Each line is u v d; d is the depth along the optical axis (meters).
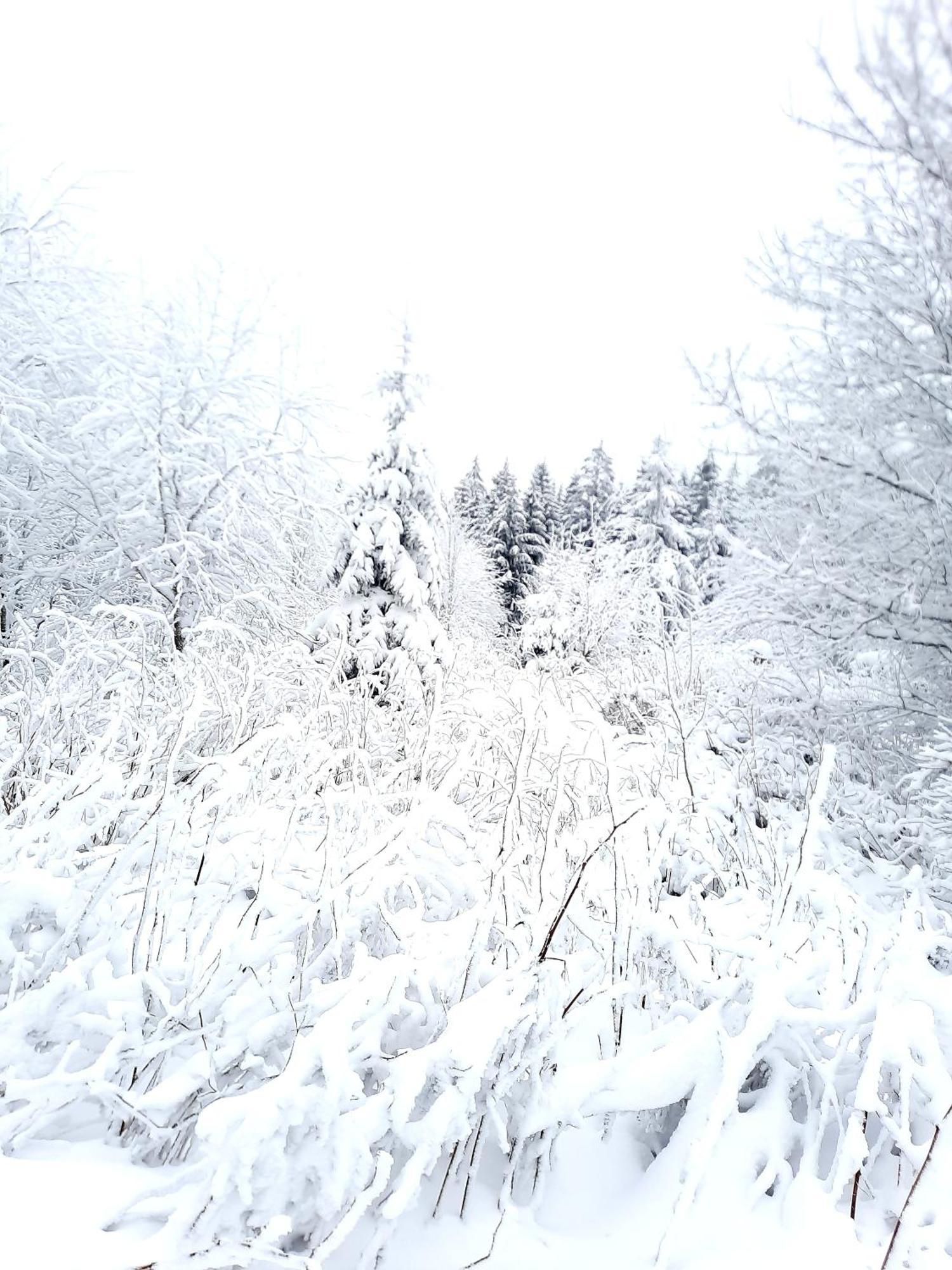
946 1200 1.42
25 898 1.81
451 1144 1.69
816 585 6.29
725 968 2.27
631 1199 1.69
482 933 1.92
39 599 7.97
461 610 23.97
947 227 5.36
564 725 2.54
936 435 5.81
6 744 2.95
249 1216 1.30
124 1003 1.70
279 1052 1.74
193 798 2.44
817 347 6.15
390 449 11.56
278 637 7.88
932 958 2.90
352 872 2.08
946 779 4.59
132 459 7.78
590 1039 2.24
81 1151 1.47
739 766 4.32
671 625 14.06
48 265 7.62
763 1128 1.68
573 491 41.09
